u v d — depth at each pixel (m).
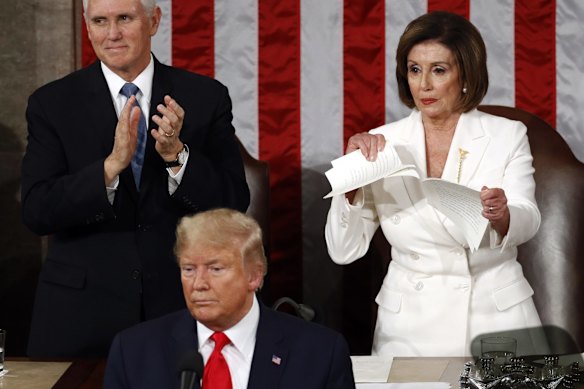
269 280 18.56
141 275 14.17
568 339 17.45
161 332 10.31
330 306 20.42
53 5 20.03
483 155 14.27
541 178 17.58
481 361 12.05
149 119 14.37
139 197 14.18
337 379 10.20
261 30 19.97
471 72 13.94
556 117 19.84
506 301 14.23
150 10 14.20
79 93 14.45
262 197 18.23
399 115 19.97
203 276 9.62
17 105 20.16
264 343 10.20
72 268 14.20
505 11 19.75
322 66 20.00
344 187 13.45
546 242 17.58
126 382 10.14
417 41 13.95
